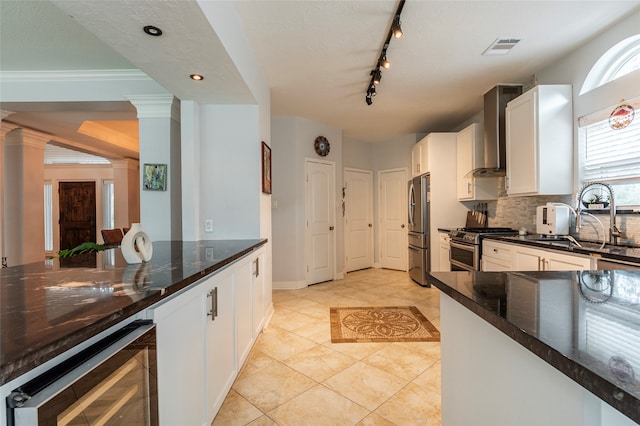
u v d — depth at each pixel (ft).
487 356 3.10
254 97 8.89
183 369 4.18
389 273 18.43
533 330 2.13
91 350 2.64
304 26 7.47
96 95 10.16
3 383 1.83
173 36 5.72
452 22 7.40
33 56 8.96
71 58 9.10
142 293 3.38
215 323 5.42
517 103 10.00
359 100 12.63
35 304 3.00
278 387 6.47
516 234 10.84
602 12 7.11
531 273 4.07
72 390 2.23
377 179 20.29
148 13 5.03
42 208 15.67
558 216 8.82
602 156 8.31
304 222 15.23
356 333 9.25
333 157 16.78
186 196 9.12
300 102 12.87
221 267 5.60
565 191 9.07
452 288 3.34
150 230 10.13
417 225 15.42
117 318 2.80
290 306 11.99
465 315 3.56
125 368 2.83
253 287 8.07
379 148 20.18
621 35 7.51
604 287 3.31
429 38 8.08
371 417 5.53
